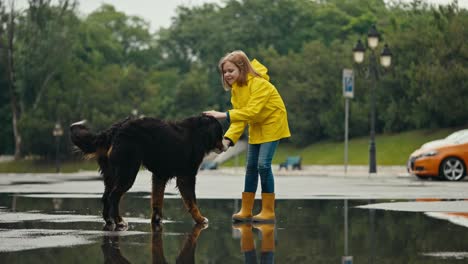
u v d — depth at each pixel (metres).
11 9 70.00
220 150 8.83
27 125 64.75
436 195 13.98
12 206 11.02
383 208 10.55
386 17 78.31
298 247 6.48
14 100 70.38
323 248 6.40
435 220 8.72
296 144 67.25
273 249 6.36
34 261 5.65
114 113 71.19
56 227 8.07
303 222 8.62
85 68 77.12
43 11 70.38
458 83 47.03
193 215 8.64
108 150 8.27
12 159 74.00
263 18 87.06
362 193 14.77
